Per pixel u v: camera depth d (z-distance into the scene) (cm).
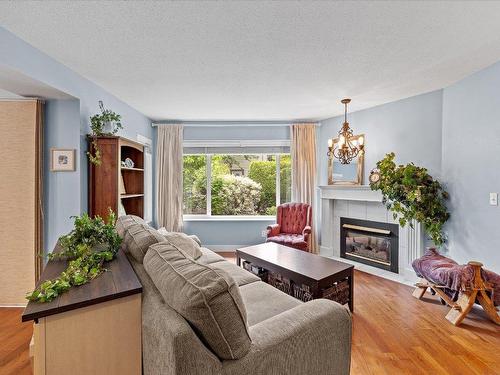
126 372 119
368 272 367
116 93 331
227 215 493
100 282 128
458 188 290
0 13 174
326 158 462
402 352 196
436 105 318
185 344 93
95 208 283
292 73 270
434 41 208
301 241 382
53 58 237
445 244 311
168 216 466
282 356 111
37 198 264
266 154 488
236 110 407
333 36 201
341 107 390
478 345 204
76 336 110
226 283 101
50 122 271
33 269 265
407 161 349
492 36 201
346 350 135
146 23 186
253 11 172
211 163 491
